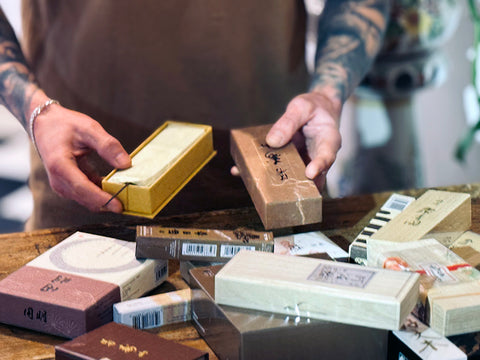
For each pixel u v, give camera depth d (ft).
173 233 2.70
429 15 5.06
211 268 2.59
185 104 4.22
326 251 2.81
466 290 2.31
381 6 4.34
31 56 4.31
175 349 2.21
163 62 4.11
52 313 2.40
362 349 2.23
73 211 4.12
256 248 2.68
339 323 2.19
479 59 5.71
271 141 3.14
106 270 2.61
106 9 3.99
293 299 2.21
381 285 2.18
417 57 5.33
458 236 2.94
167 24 4.03
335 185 6.13
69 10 4.08
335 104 3.70
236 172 3.36
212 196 3.93
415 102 5.79
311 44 5.92
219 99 4.24
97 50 4.10
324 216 3.37
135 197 2.83
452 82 6.15
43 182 4.20
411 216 2.94
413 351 2.14
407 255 2.53
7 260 2.97
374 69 5.39
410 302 2.18
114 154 2.95
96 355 2.16
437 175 6.49
